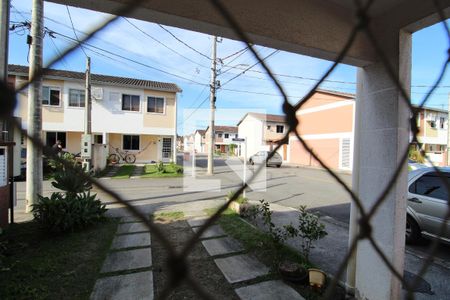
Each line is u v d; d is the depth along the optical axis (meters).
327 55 2.29
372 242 0.95
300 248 4.40
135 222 5.55
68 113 15.40
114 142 17.45
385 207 2.49
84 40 0.58
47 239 4.50
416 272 3.68
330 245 4.54
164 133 17.41
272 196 9.07
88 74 11.85
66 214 4.73
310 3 2.12
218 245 4.38
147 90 16.98
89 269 3.52
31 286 3.07
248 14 1.90
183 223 5.58
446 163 15.76
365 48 2.37
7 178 4.77
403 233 2.49
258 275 3.43
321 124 21.00
